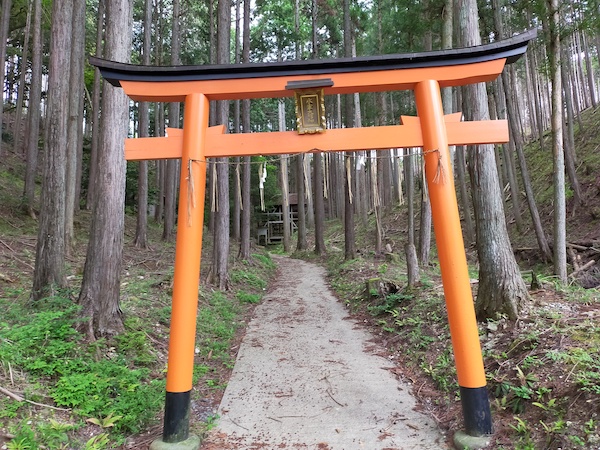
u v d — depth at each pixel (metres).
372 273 11.30
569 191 14.11
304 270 15.80
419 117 4.03
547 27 8.28
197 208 3.91
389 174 23.17
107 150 5.58
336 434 3.80
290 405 4.45
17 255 8.66
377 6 17.42
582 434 2.97
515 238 14.07
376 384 4.94
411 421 4.02
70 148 9.84
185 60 21.00
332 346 6.52
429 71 4.00
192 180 3.90
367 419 4.08
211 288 9.78
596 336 4.08
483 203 5.41
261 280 12.58
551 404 3.38
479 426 3.47
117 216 5.60
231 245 18.41
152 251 13.03
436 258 13.52
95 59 3.90
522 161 11.36
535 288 5.98
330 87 4.05
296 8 18.73
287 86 4.01
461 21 5.68
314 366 5.62
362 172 21.61
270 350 6.38
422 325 6.22
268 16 20.45
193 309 3.81
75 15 9.89
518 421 3.49
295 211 33.25
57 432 3.26
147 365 5.07
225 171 10.55
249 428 3.96
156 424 4.00
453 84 4.12
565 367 3.71
